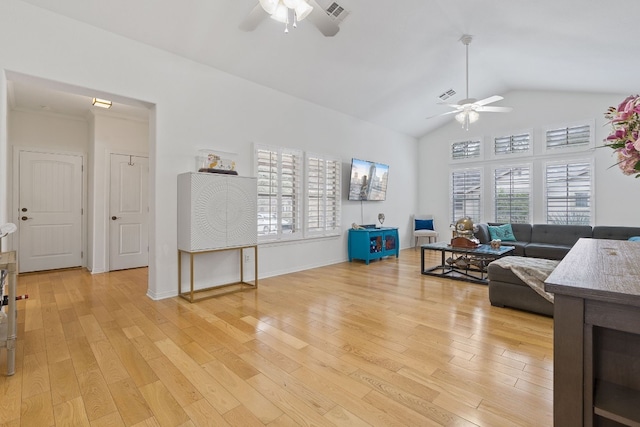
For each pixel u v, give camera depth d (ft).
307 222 16.31
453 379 6.11
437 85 17.75
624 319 2.57
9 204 15.05
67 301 11.10
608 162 17.19
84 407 5.30
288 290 12.51
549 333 8.27
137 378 6.18
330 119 17.80
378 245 18.90
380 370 6.46
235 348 7.46
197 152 12.17
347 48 13.03
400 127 22.39
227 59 12.35
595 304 2.70
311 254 16.83
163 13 9.87
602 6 9.53
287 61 13.14
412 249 23.82
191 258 11.03
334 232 17.87
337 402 5.43
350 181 18.56
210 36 11.10
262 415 5.10
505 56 15.16
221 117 12.91
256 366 6.63
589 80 15.74
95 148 15.81
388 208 22.26
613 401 2.77
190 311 10.05
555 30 11.64
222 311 10.05
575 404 2.78
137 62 10.68
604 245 5.67
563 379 2.83
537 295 9.53
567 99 18.43
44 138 16.02
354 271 16.06
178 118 11.70
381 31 12.46
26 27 8.65
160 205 11.35
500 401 5.42
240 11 10.32
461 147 22.86
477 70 17.04
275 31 11.39
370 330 8.50
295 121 15.83
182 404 5.38
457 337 8.05
